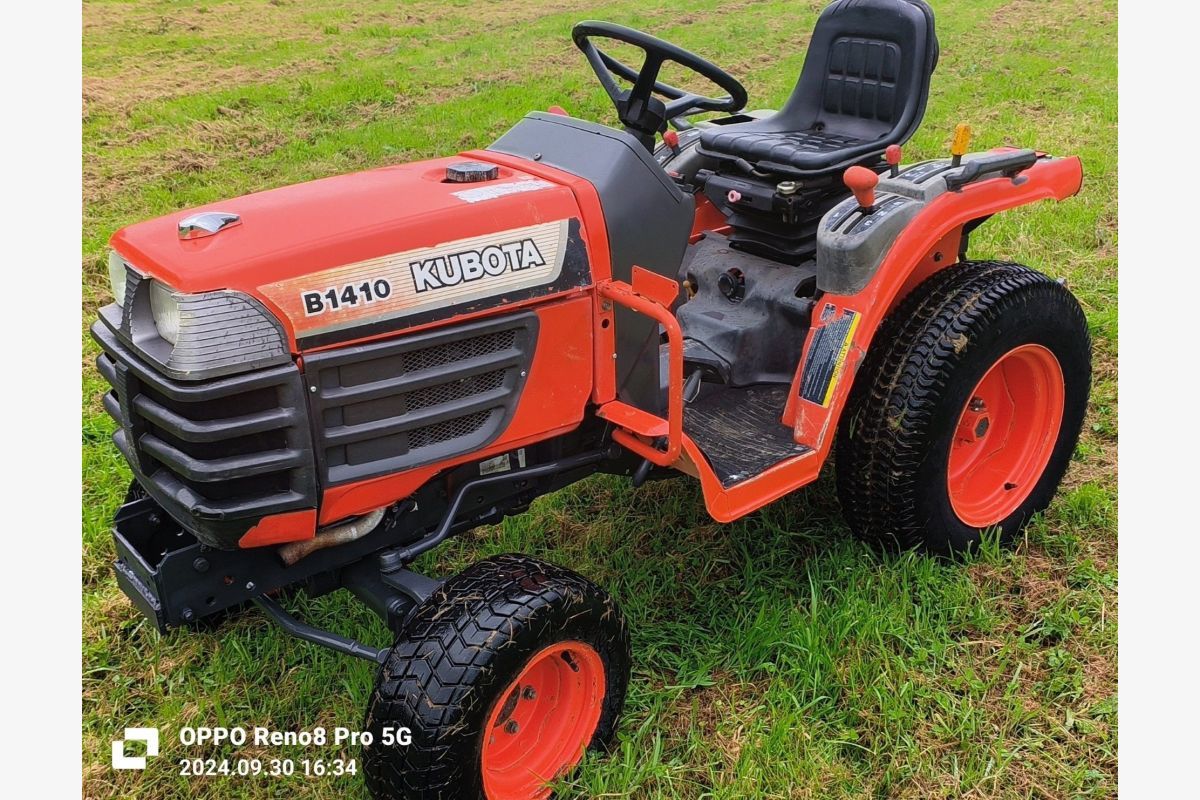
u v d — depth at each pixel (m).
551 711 2.31
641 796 2.26
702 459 2.38
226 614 2.79
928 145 6.11
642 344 2.54
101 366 2.17
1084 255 4.66
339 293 2.03
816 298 3.06
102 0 10.93
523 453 2.48
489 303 2.20
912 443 2.66
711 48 8.95
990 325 2.69
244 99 7.50
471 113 7.11
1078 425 3.09
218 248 2.01
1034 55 8.36
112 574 2.99
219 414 1.94
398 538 2.39
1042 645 2.65
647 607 2.83
